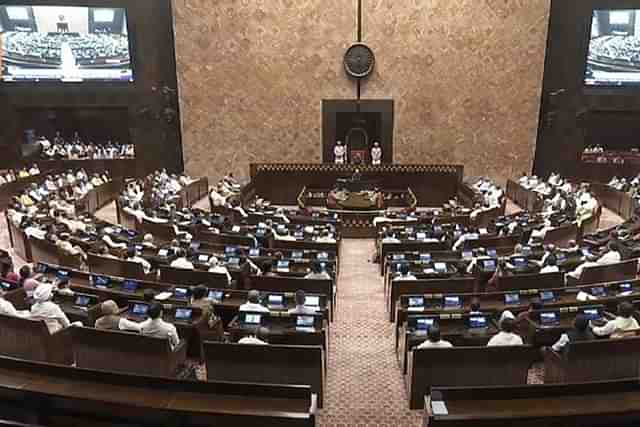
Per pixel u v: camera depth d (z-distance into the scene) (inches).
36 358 327.6
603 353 293.9
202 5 1027.9
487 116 1063.6
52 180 900.0
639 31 981.2
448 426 210.7
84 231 590.2
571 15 1016.9
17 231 601.9
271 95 1065.5
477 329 334.6
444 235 613.0
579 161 1069.8
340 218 781.9
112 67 1042.7
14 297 371.9
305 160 1091.9
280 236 614.9
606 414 215.6
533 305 353.7
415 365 294.4
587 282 454.6
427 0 1019.9
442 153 1080.8
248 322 338.0
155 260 496.1
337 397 320.5
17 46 1003.3
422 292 431.2
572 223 649.6
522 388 227.9
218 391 233.0
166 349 297.4
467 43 1035.3
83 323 357.1
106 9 1009.5
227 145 1089.4
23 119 1138.0
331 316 434.6
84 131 1187.3
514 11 1018.7
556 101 1045.2
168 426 221.9
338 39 1036.5
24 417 232.8
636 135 1151.0
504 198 873.5
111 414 225.0
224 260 489.7
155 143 1095.6
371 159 1096.8
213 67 1055.0
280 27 1035.9
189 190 960.9
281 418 214.7
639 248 510.3
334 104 1063.0
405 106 1063.0
